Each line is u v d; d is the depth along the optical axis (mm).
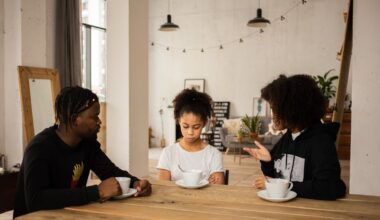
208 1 8516
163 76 9062
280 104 1469
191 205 1233
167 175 2014
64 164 1438
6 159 4078
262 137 6840
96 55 7477
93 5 7363
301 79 1478
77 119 1388
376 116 2588
